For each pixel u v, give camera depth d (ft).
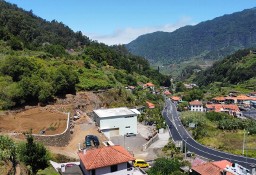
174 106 475.72
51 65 310.24
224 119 339.16
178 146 227.61
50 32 625.82
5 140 106.01
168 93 601.21
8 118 201.46
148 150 214.90
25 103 236.22
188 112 416.05
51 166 134.10
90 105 278.05
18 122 195.62
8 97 223.10
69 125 205.67
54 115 222.28
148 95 442.91
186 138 275.18
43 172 121.39
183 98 545.85
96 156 123.24
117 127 231.50
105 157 123.24
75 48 593.01
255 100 495.82
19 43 358.43
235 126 303.89
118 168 123.24
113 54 549.13
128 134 236.02
